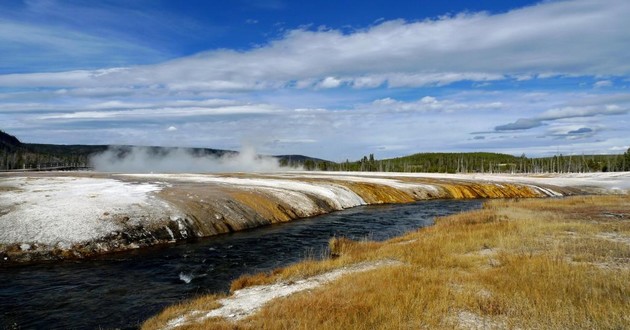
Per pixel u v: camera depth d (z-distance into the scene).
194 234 30.80
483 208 48.25
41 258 23.02
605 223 28.75
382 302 12.76
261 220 37.84
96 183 46.41
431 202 62.81
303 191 52.50
